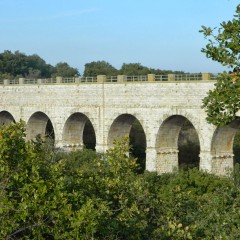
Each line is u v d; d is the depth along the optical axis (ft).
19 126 83.97
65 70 631.15
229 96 88.02
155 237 94.32
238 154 331.16
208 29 90.33
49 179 84.99
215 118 89.66
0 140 80.69
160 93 283.79
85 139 391.04
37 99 349.61
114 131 308.81
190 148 354.95
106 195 95.55
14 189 81.71
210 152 262.06
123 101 301.02
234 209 104.27
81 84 321.73
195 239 99.40
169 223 94.07
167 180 220.84
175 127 285.43
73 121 331.36
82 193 90.22
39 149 91.71
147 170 262.06
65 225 81.00
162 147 287.07
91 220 80.07
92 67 529.86
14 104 366.84
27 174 81.15
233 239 96.17
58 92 335.47
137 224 93.15
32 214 80.02
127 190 99.09
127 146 103.81
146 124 290.35
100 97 311.47
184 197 117.91
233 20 89.45
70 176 93.97
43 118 355.15
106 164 104.27
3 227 77.25
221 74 89.97
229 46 88.79
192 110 270.05
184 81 272.92
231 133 259.80
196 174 211.41
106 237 88.07
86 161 246.27
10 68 637.71
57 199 81.41
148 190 106.11
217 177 212.02
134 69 483.51
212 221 106.93
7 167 80.07
